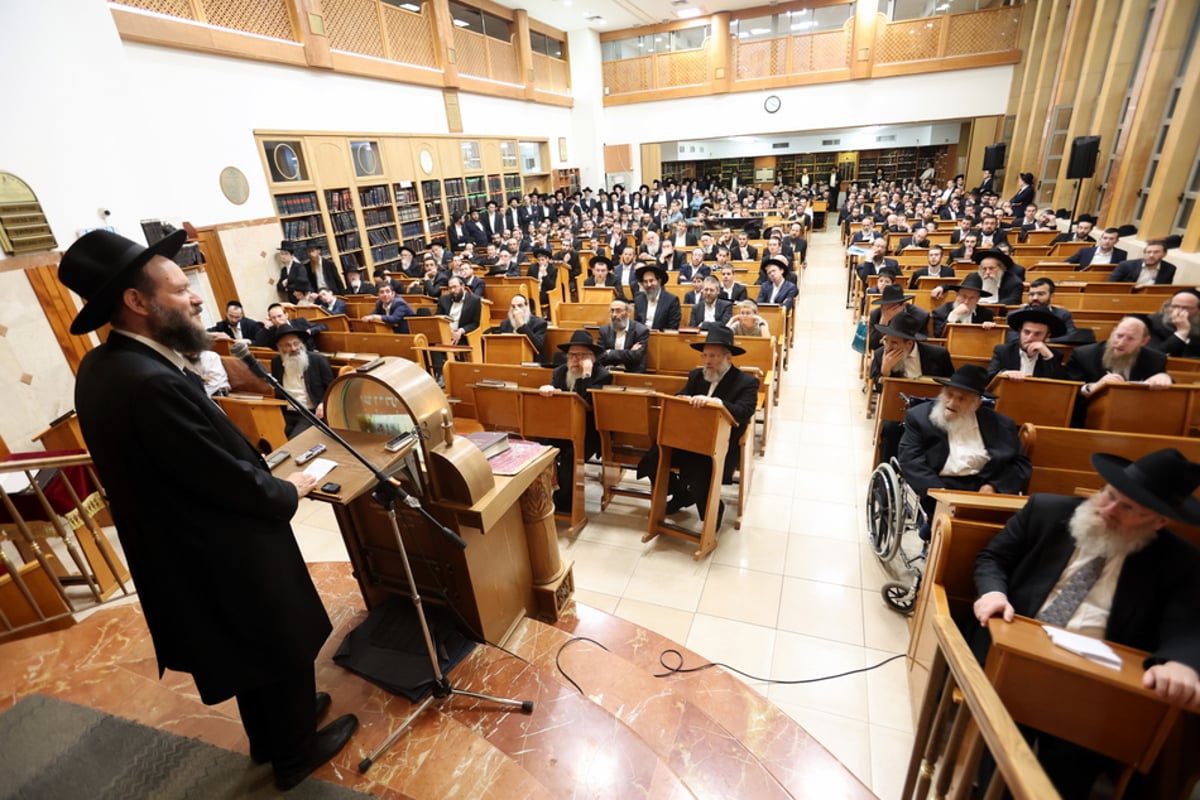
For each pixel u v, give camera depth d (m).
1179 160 6.91
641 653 2.50
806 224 14.66
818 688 2.49
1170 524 1.91
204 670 1.39
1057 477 2.79
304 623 1.52
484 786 1.61
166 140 6.91
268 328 6.27
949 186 14.99
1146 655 1.45
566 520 3.89
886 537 3.11
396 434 1.94
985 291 5.59
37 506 3.21
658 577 3.24
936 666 1.49
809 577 3.18
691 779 1.86
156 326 1.31
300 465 1.78
